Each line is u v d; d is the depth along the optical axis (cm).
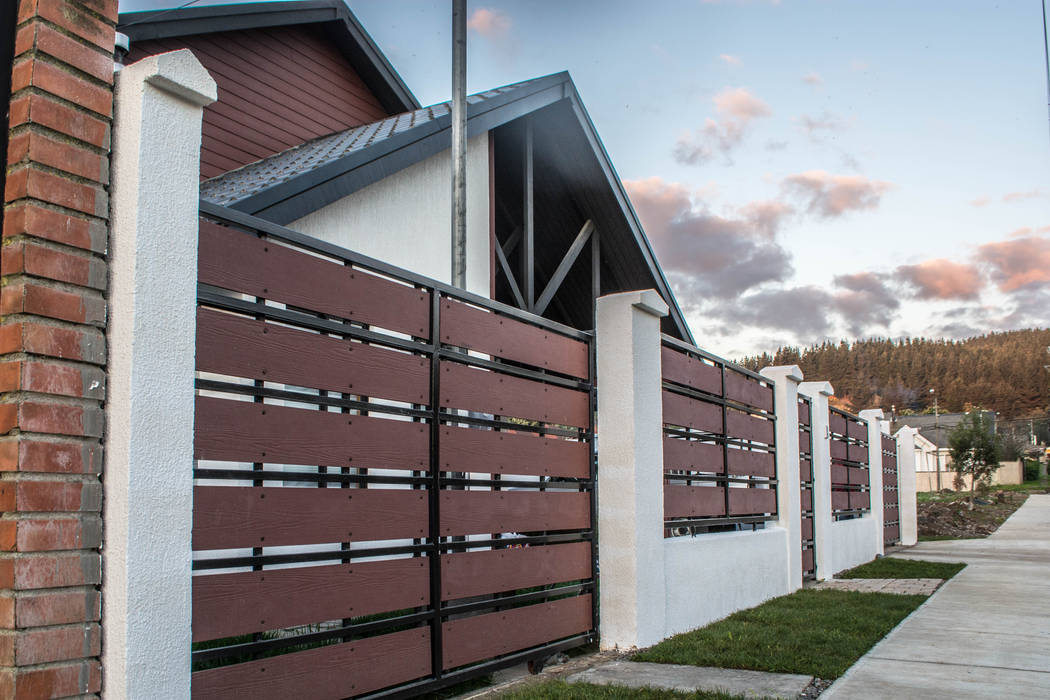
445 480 452
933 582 1049
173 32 916
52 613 241
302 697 353
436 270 900
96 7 267
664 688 468
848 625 688
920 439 7856
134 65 275
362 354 400
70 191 256
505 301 1281
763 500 904
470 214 978
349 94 1151
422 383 441
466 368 477
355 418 392
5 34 250
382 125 1013
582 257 1290
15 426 237
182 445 279
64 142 255
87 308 259
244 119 993
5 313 242
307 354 368
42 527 240
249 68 1009
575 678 502
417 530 428
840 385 14750
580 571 584
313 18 1057
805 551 1044
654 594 618
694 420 743
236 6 968
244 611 328
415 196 874
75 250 257
